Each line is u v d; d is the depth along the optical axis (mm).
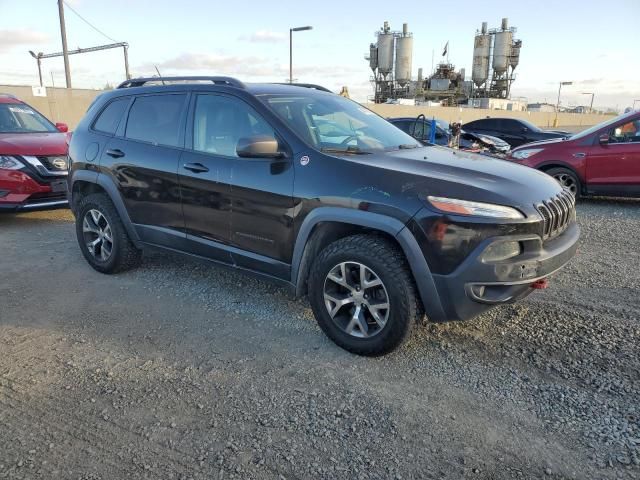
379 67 58438
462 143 14133
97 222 5082
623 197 9078
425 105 41531
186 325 3947
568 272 4941
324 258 3436
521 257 3070
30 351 3582
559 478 2324
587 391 2963
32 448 2590
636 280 4691
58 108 23859
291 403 2924
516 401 2895
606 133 8203
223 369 3301
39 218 7723
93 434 2691
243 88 4023
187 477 2373
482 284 3004
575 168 8438
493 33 56688
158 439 2641
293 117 3844
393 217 3117
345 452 2521
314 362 3369
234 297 4484
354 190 3264
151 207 4504
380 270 3178
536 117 43000
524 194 3195
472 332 3711
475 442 2572
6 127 7770
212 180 3965
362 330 3363
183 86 4406
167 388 3094
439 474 2365
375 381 3133
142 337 3762
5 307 4328
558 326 3768
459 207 2984
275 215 3633
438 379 3137
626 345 3461
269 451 2537
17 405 2955
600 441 2551
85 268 5324
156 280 4930
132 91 4832
